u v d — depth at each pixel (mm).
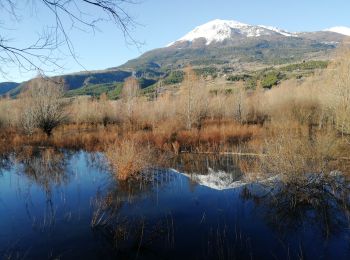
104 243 7844
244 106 34188
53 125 28547
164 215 9688
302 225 8891
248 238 8117
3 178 14508
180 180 13719
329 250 7480
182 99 31578
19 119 30922
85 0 2906
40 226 8844
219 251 7461
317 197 10703
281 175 11125
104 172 15211
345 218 9289
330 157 13203
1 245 7770
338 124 19250
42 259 7121
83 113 39969
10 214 9797
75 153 21109
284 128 20281
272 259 7125
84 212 9898
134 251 7484
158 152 19438
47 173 15305
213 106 37000
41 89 27953
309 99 31359
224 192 11836
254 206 10305
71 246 7711
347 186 11453
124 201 10969
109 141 23297
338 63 22984
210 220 9258
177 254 7355
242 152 19391
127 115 37562
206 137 23281
